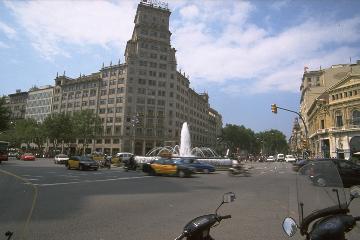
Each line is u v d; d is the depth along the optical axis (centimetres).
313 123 8362
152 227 787
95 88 10581
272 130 17038
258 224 823
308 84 11612
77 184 1817
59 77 12144
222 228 780
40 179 2086
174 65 10425
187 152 6125
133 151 9469
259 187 1739
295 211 570
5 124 4947
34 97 13575
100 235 712
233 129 14338
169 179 2281
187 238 383
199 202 1185
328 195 452
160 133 9969
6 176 2259
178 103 10662
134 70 9869
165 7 10600
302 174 486
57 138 9269
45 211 986
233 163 2792
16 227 779
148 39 10088
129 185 1797
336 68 8656
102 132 10069
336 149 6022
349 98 6144
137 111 9750
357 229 627
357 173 1873
